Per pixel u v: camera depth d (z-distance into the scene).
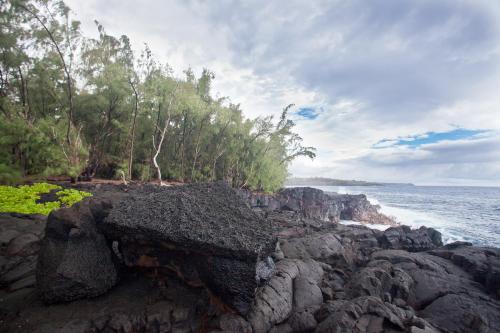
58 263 5.05
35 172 20.09
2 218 9.69
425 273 8.64
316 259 10.34
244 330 4.80
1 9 18.27
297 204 34.94
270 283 6.16
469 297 7.34
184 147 31.08
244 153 33.25
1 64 19.98
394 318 5.09
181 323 4.82
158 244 5.37
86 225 5.56
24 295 5.38
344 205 44.47
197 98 26.66
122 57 26.34
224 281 4.93
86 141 23.34
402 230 17.95
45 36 19.25
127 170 24.22
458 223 37.69
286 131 34.47
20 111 20.11
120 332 4.54
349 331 4.86
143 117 26.56
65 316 4.70
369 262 9.95
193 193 6.62
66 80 21.94
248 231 5.45
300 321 5.66
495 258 9.73
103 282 5.32
